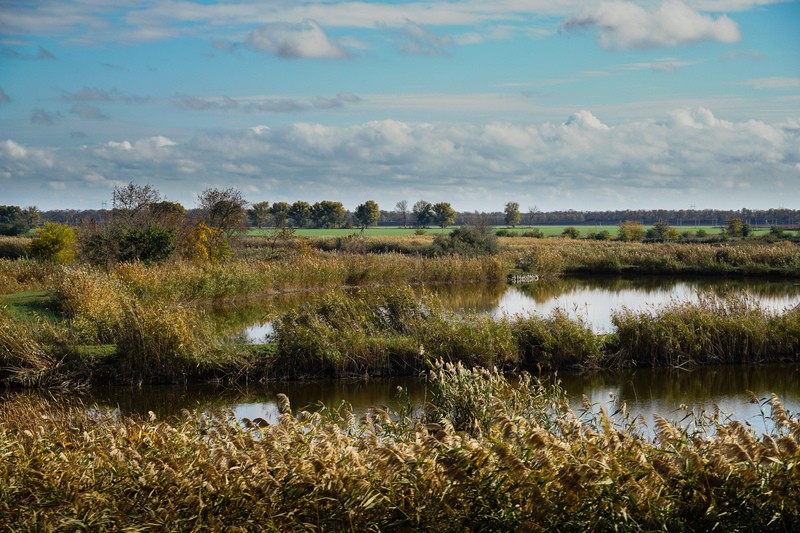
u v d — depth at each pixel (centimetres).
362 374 1639
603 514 541
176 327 1606
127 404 1422
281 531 566
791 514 555
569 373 1659
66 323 1823
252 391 1530
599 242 6312
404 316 1816
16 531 568
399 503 584
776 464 587
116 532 559
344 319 1745
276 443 685
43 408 1194
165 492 612
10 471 662
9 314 1891
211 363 1603
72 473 653
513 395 1031
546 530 538
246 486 601
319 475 605
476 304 2775
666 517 546
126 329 1597
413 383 1577
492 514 556
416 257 4172
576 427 736
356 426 938
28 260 3266
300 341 1636
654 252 4675
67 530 562
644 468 587
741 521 554
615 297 3009
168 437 772
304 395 1489
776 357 1766
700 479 576
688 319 1795
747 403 1373
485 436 737
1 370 1575
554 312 1827
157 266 2827
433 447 639
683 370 1686
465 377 1103
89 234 3188
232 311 2556
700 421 912
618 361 1709
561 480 559
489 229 4922
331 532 566
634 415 1268
